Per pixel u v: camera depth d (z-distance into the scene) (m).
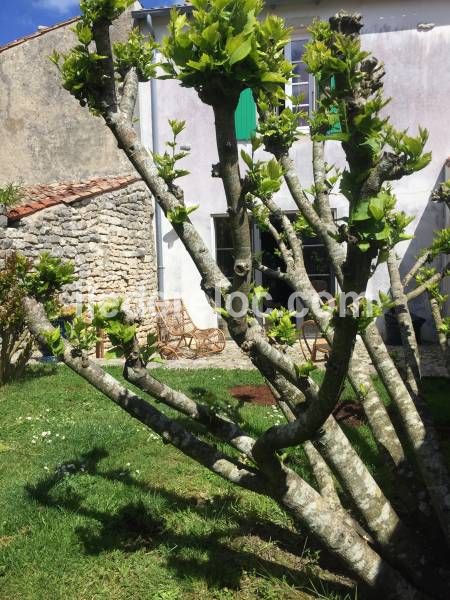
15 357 9.00
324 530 2.09
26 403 6.11
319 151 2.95
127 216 10.51
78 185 10.66
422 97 9.72
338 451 2.18
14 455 4.45
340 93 1.38
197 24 1.38
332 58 1.35
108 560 2.88
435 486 2.44
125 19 10.38
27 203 9.44
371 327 2.68
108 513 3.36
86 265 9.28
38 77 11.85
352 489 2.22
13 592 2.65
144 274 11.02
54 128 11.85
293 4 9.72
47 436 4.86
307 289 2.67
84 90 1.92
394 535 2.27
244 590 2.61
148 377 2.11
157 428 2.22
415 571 2.27
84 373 2.19
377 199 1.31
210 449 2.26
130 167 11.58
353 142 1.34
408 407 2.60
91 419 5.35
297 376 1.91
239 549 2.96
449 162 9.06
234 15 1.38
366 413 2.85
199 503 3.52
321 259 10.44
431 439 2.54
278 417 5.24
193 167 10.58
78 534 3.12
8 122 12.02
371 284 9.76
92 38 1.87
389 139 1.59
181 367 8.13
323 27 2.65
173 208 1.87
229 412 5.34
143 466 4.09
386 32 9.71
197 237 1.86
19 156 12.02
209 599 2.55
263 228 3.06
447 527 2.36
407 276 3.30
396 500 3.31
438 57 9.64
